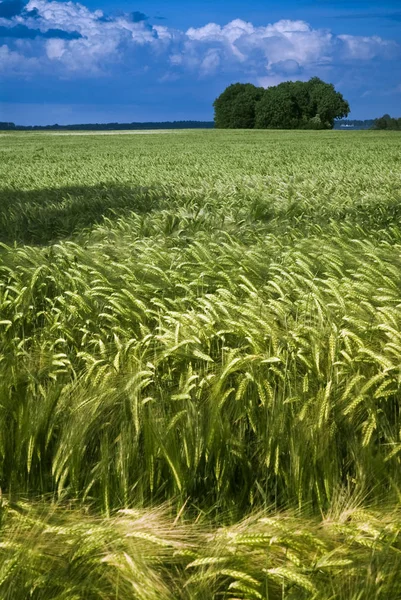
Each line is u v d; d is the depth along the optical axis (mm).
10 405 3119
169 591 2076
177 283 4617
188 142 51125
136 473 2832
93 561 2127
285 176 16875
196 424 2857
